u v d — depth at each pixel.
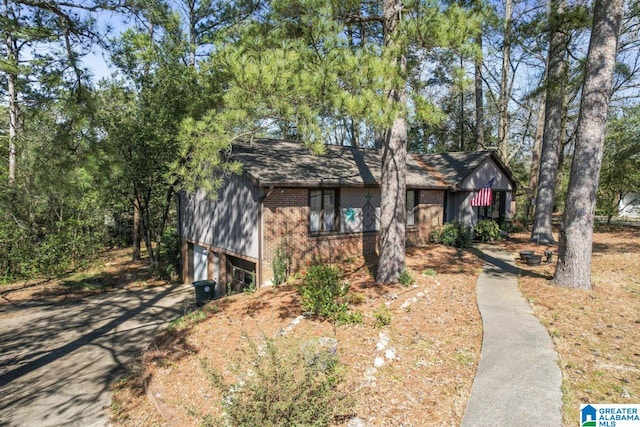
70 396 7.12
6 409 6.72
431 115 6.83
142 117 15.33
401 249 10.01
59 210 18.05
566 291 8.83
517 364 5.55
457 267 11.88
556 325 6.93
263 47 7.97
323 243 12.41
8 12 7.04
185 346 7.81
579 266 8.95
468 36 6.55
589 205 8.84
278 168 11.82
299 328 7.52
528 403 4.57
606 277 10.09
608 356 5.66
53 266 17.48
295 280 11.10
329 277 8.48
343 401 4.32
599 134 8.62
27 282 16.47
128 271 18.62
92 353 9.16
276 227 11.18
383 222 9.98
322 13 6.79
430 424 4.34
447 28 6.37
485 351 5.99
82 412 6.55
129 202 19.53
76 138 7.27
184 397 6.03
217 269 14.05
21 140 9.56
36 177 7.18
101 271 18.67
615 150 21.97
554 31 11.67
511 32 11.55
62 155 7.21
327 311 7.75
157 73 15.02
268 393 4.11
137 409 6.28
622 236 17.97
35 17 7.18
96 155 7.35
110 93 15.29
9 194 14.04
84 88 7.41
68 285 16.03
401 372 5.54
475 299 8.63
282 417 3.97
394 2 8.52
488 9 7.15
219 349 7.34
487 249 15.19
